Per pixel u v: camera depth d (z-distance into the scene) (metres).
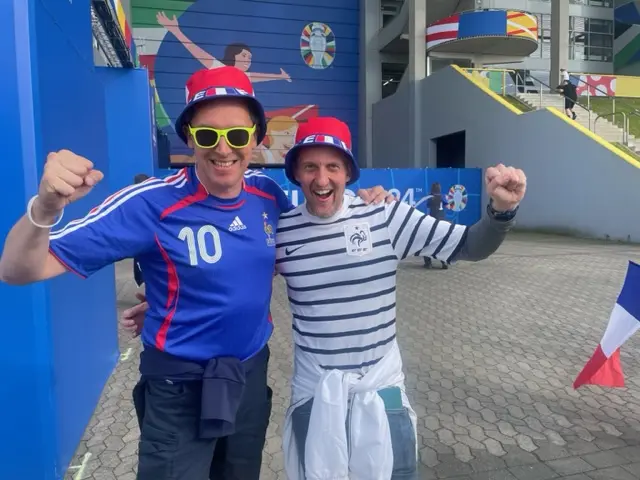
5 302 2.68
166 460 1.81
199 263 1.79
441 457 3.30
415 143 23.11
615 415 3.89
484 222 1.96
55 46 3.03
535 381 4.55
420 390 4.37
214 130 1.74
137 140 12.39
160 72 24.12
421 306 7.30
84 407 3.58
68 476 3.06
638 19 28.89
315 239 2.04
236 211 1.88
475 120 19.89
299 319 2.11
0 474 2.72
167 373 1.81
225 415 1.77
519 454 3.34
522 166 17.70
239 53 25.06
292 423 2.14
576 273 9.66
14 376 2.71
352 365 2.06
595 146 14.91
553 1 22.34
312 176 1.98
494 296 7.86
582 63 29.98
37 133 2.64
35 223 1.43
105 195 4.61
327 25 26.41
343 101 27.06
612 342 3.52
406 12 23.64
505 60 23.67
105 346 4.45
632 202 13.87
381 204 2.14
